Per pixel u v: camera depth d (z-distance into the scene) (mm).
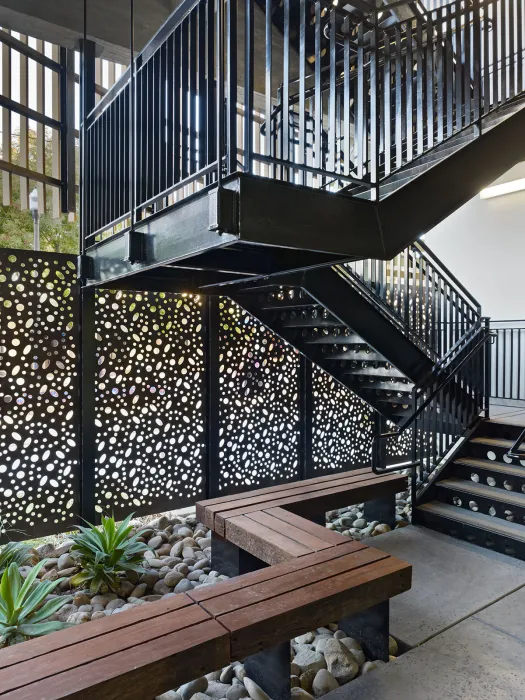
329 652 2434
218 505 3416
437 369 4496
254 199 2006
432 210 2830
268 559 2758
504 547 3660
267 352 4938
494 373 7500
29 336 3717
